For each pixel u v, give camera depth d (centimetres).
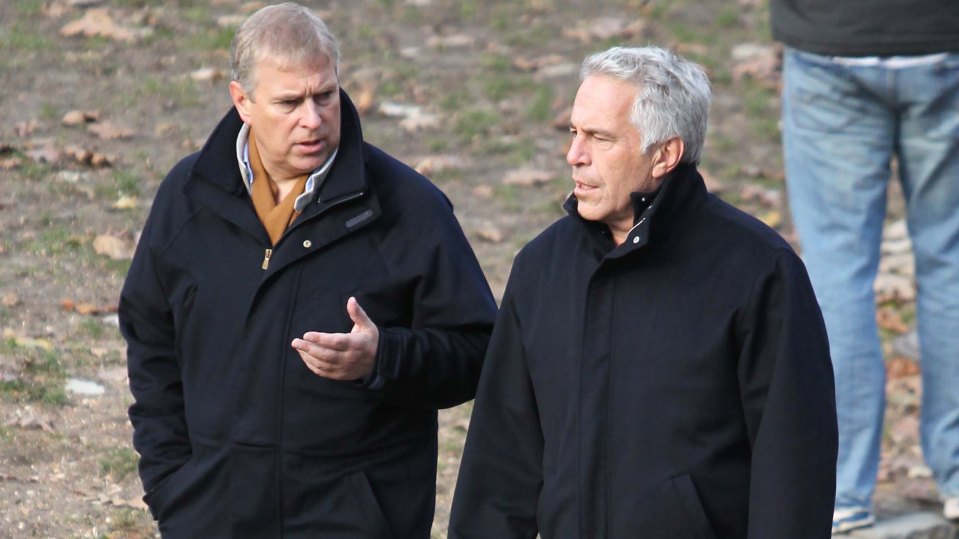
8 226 2478
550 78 3519
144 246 1298
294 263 1238
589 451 1128
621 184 1117
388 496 1273
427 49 3625
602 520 1129
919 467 2278
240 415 1245
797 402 1089
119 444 1908
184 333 1273
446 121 3244
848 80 1875
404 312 1273
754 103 3500
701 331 1103
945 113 1875
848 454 1964
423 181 1288
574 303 1148
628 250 1106
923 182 1938
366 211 1238
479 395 1222
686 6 4078
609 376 1127
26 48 3262
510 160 3102
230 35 3469
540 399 1170
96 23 3416
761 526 1081
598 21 3891
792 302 1098
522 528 1224
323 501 1257
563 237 1184
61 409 1972
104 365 2109
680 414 1105
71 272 2355
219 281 1251
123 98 3073
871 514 1986
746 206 3036
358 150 1238
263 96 1202
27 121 2905
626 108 1103
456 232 1284
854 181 1911
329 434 1242
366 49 3569
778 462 1084
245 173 1248
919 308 2019
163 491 1309
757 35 3919
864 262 1930
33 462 1841
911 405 2491
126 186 2670
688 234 1130
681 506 1100
